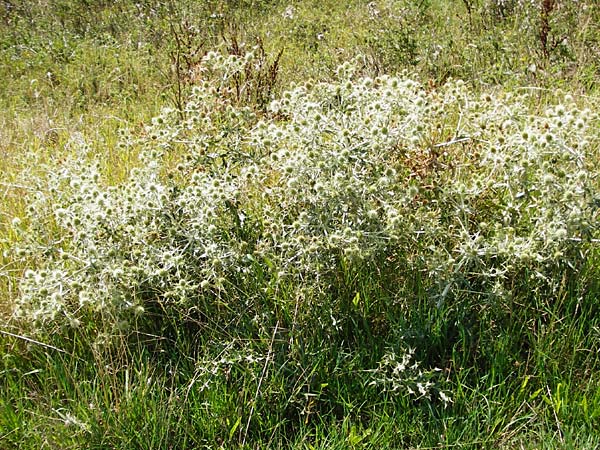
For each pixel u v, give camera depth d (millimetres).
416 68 6789
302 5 10195
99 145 5789
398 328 3303
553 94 5598
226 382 3172
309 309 3289
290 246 3426
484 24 7797
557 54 6637
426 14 8430
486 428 3002
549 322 3383
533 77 6203
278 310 3369
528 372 3254
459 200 3547
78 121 6660
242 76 6316
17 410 3168
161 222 3535
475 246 3287
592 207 3301
